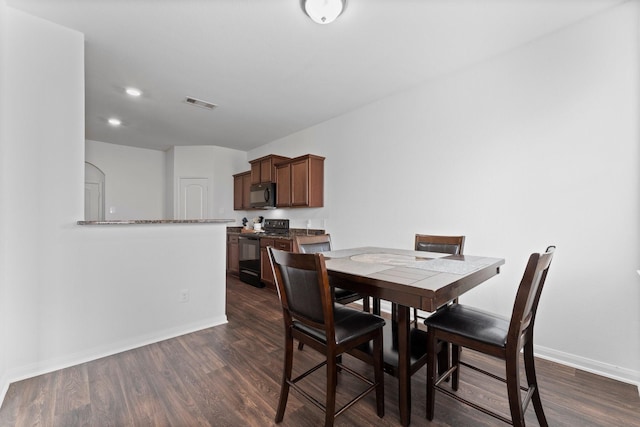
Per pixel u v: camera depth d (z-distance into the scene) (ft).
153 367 6.68
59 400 5.48
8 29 6.15
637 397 5.62
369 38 7.34
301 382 6.15
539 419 4.75
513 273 7.78
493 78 8.13
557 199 7.07
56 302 6.64
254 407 5.34
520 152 7.64
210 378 6.25
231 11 6.41
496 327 4.64
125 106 11.87
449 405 5.43
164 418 5.03
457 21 6.68
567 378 6.31
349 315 5.29
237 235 16.33
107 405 5.35
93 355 7.09
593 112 6.56
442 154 9.24
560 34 6.98
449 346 6.09
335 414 4.49
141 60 8.43
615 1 6.10
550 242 7.17
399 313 4.79
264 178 15.80
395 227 10.57
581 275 6.74
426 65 8.59
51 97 6.67
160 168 19.76
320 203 13.50
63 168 6.79
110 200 17.88
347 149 12.42
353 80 9.57
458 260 6.13
